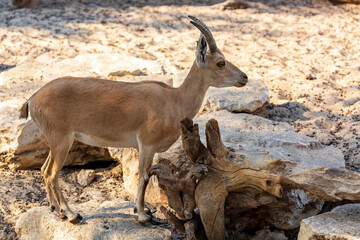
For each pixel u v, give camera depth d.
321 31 17.69
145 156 7.88
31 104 7.85
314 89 13.02
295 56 15.34
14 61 15.02
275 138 9.40
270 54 15.58
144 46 16.25
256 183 7.49
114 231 7.71
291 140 9.32
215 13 20.00
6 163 10.46
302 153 8.97
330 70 14.14
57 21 18.53
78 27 17.94
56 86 7.67
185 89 8.18
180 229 7.80
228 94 11.59
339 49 15.80
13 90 11.88
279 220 8.14
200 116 10.69
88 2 21.34
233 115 10.76
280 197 7.37
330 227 6.80
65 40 16.61
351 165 9.66
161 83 8.23
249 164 7.50
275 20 19.09
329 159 8.83
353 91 12.77
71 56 15.24
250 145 9.16
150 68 13.53
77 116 7.69
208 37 7.92
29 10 19.81
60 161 7.80
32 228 8.32
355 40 16.61
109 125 7.76
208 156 7.56
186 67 14.35
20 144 10.23
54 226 8.02
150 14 19.72
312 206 8.36
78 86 7.73
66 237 7.76
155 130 7.75
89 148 10.78
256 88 12.11
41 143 10.42
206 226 7.53
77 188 9.93
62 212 8.00
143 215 7.97
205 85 8.25
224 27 18.23
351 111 11.81
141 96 7.74
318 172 7.41
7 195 9.48
